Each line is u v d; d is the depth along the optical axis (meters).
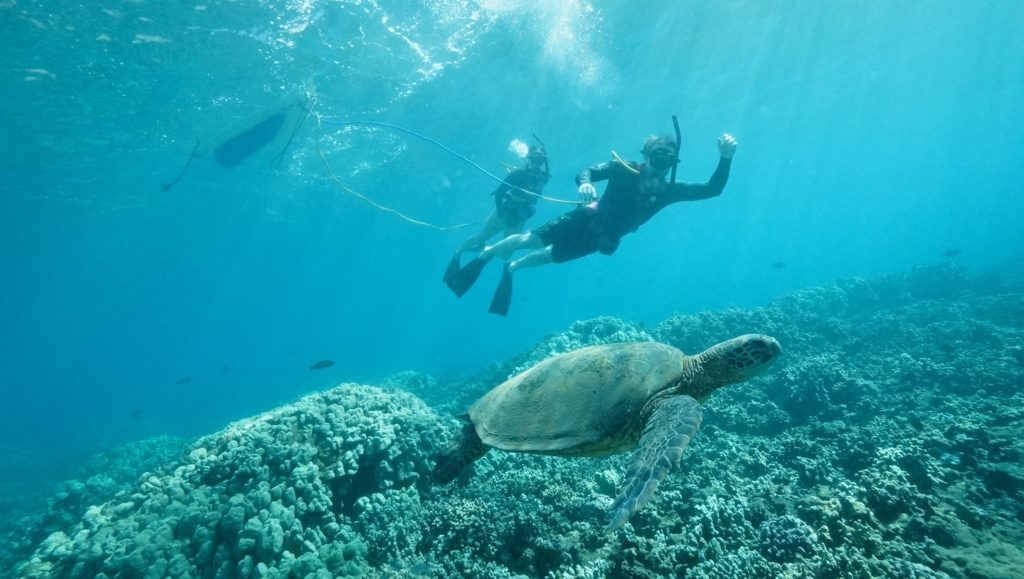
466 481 7.25
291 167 28.11
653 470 2.93
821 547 4.45
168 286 93.81
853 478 6.02
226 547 5.29
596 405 3.92
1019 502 4.98
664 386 4.03
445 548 5.36
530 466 7.49
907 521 4.76
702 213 104.50
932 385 8.86
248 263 75.44
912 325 13.20
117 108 18.38
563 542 4.93
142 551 5.14
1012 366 8.96
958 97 53.94
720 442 7.42
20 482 20.58
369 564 5.50
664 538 5.07
